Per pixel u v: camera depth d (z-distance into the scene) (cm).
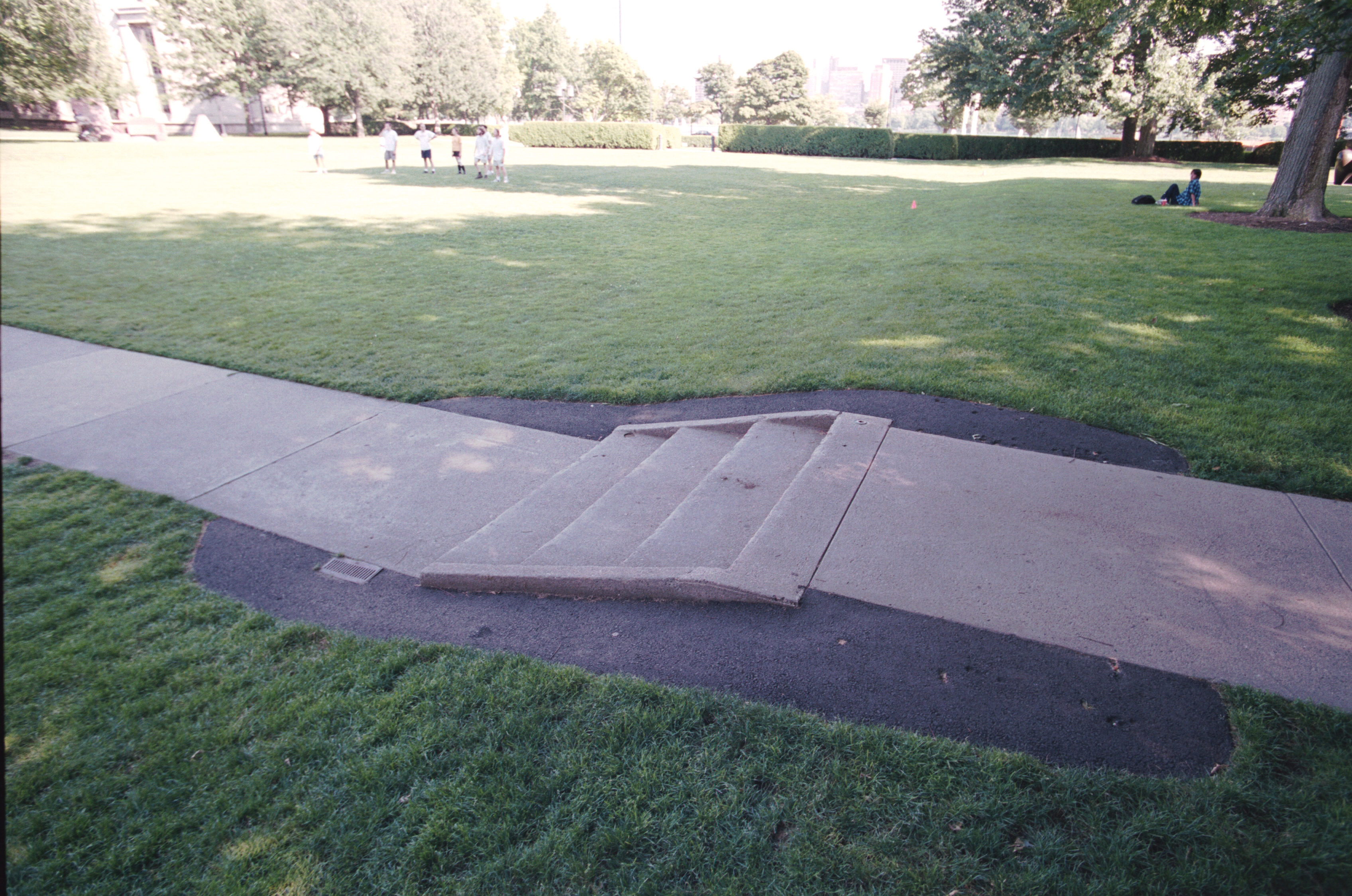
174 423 681
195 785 303
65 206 1894
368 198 2200
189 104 4925
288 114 6406
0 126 4803
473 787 291
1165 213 1670
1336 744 296
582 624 398
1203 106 3884
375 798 291
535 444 641
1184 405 612
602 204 2178
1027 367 705
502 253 1432
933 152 4884
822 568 414
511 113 8588
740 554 426
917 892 246
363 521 521
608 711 328
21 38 3169
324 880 261
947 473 510
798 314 980
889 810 275
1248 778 281
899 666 347
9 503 536
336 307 1054
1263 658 341
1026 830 267
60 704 347
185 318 998
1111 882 244
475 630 400
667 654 366
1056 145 4862
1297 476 497
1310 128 1462
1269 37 1055
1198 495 480
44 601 426
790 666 350
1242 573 402
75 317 997
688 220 1889
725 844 265
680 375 766
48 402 725
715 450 599
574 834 270
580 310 1040
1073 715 316
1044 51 4125
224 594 436
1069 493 484
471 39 6034
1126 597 384
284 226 1697
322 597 436
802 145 5178
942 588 396
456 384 766
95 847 278
